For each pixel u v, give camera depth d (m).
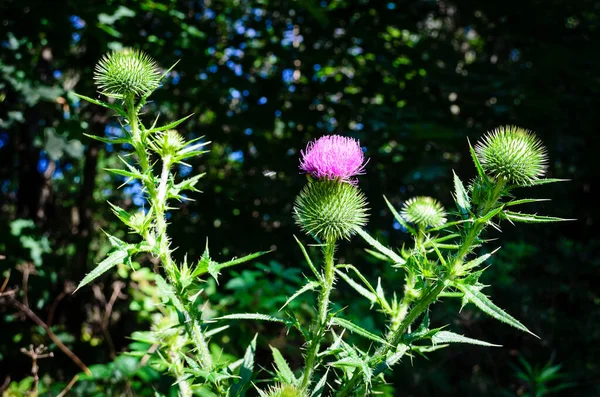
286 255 7.17
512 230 9.34
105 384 5.09
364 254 7.17
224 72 7.46
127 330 7.53
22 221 6.87
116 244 1.98
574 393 8.34
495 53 12.72
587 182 12.02
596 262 10.05
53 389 5.33
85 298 8.15
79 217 9.59
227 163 8.88
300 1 6.71
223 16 8.88
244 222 7.54
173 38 7.36
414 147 7.67
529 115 8.31
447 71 8.37
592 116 9.22
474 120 8.75
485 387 7.75
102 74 2.33
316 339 2.04
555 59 8.54
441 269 2.08
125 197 9.95
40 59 8.39
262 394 2.01
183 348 2.60
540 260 10.30
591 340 9.36
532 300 9.52
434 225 2.94
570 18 10.28
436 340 1.96
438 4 9.62
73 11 6.19
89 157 9.71
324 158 2.62
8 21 6.43
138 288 6.03
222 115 7.79
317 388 2.01
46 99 6.36
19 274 6.61
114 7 6.36
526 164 2.15
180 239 7.16
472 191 2.21
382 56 8.39
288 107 8.30
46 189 10.24
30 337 6.61
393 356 1.98
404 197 8.16
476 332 8.25
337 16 8.91
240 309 5.35
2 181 10.79
